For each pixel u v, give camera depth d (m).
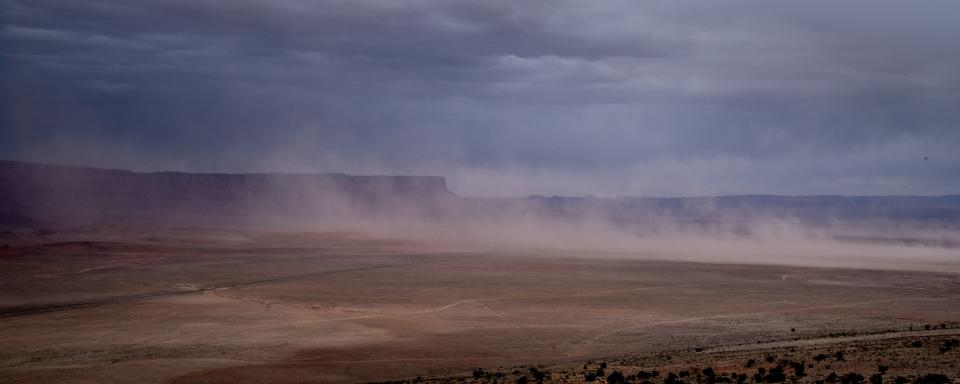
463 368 52.91
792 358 43.59
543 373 44.00
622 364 47.16
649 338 63.78
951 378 34.62
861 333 59.66
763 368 39.66
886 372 37.19
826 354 44.16
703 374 39.72
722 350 52.38
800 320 73.81
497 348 60.41
